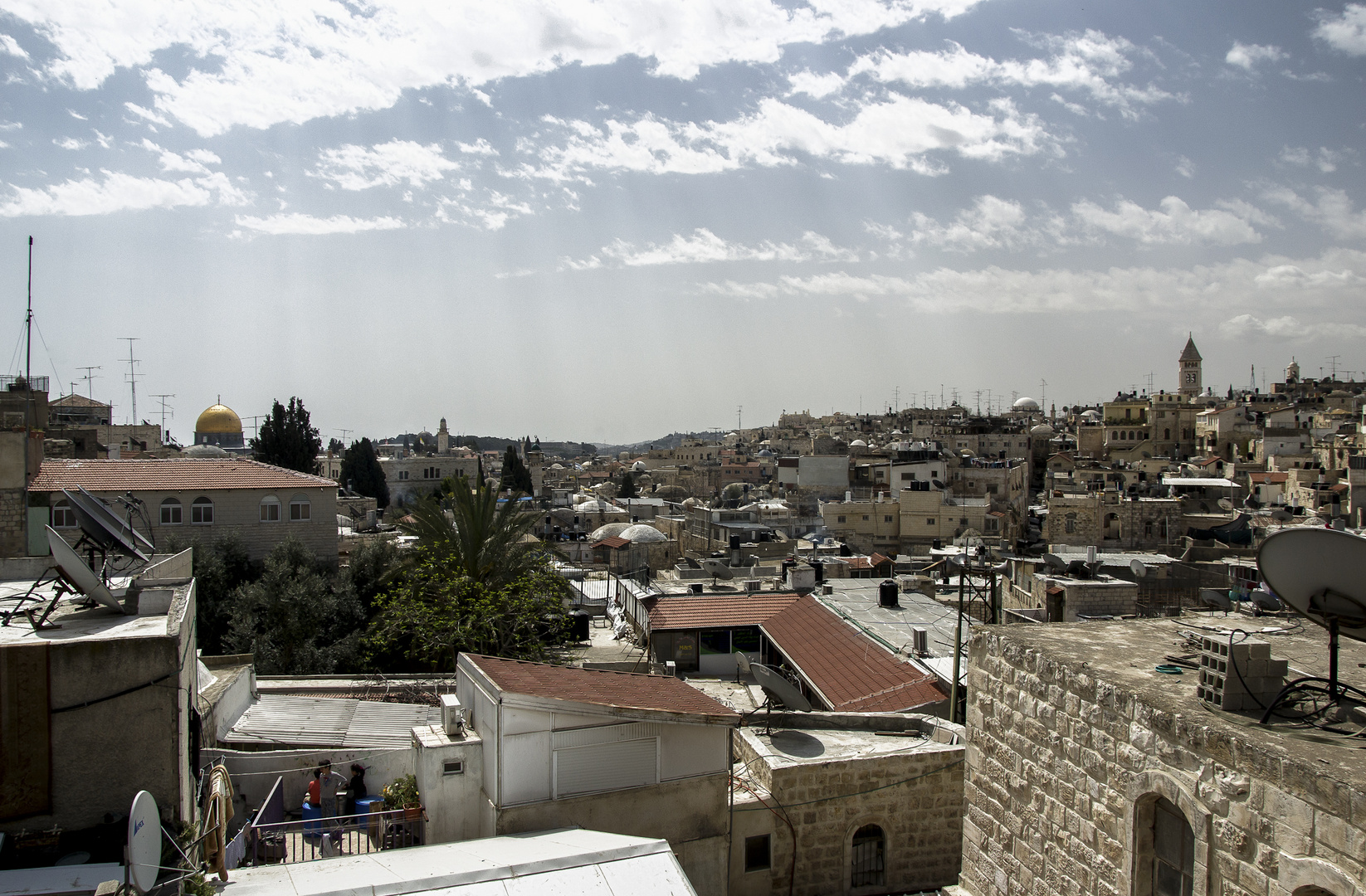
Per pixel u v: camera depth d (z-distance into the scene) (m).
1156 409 136.00
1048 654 10.73
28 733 9.98
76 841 10.01
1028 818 10.94
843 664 25.34
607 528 71.44
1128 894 9.15
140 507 16.64
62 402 100.69
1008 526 87.88
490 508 38.38
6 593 14.64
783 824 15.92
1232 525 65.00
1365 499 72.69
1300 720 8.34
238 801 17.27
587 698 14.34
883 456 113.25
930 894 15.73
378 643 36.03
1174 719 8.61
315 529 46.16
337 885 10.42
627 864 11.17
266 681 25.88
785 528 90.44
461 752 14.12
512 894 10.49
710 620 32.16
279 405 85.50
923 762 16.70
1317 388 164.88
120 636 10.40
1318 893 7.03
